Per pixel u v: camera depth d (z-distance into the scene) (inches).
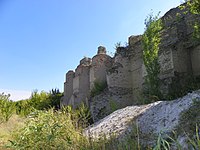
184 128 171.6
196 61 484.1
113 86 616.7
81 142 170.2
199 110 186.9
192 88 415.2
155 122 215.3
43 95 986.7
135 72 628.4
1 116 374.3
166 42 496.7
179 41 487.8
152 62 460.1
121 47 663.8
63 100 965.8
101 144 162.7
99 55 800.9
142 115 250.1
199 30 402.9
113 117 296.4
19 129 199.9
